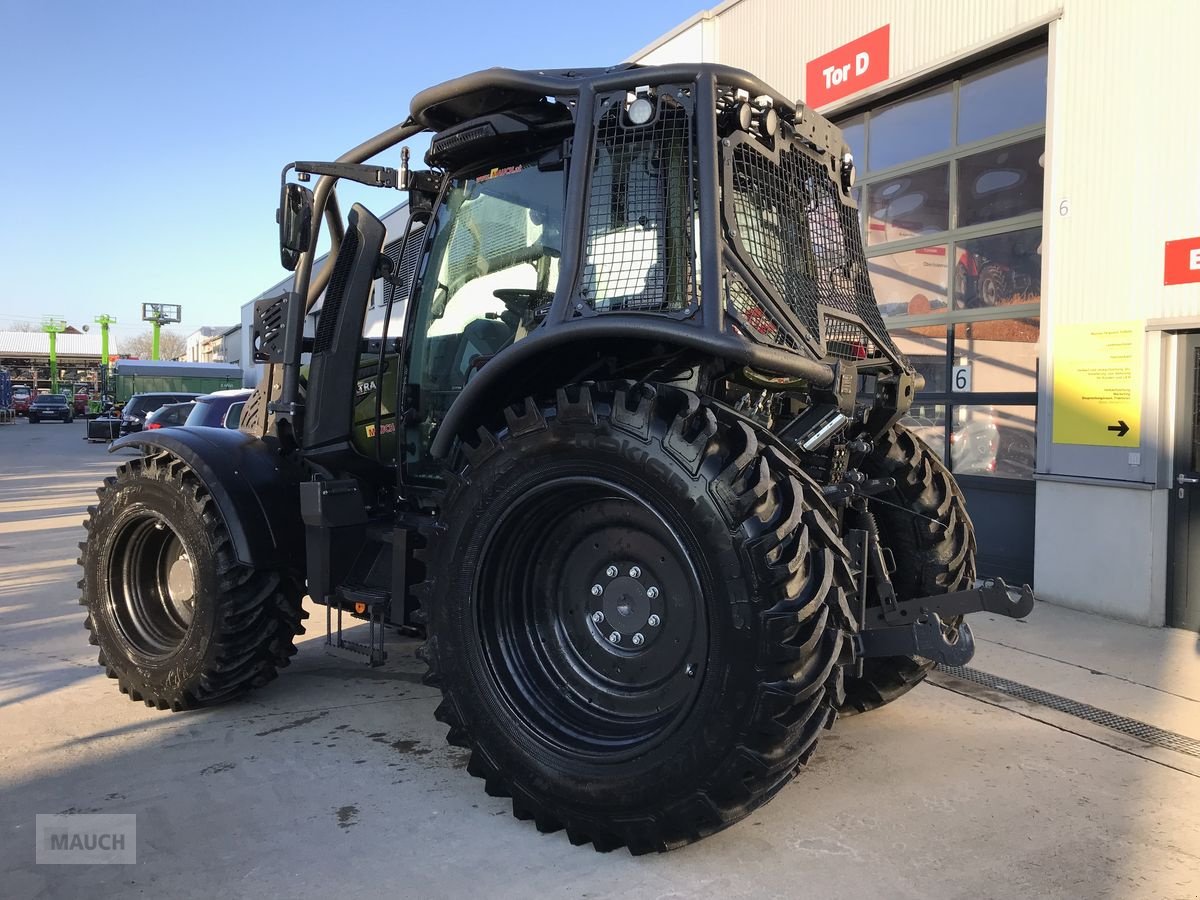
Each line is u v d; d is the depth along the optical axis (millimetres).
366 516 3613
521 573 2875
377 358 3797
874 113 7023
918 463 3463
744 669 2293
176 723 3621
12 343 86062
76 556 7547
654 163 2658
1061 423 5426
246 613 3562
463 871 2457
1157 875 2434
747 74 2703
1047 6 5461
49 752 3309
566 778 2576
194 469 3611
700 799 2367
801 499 2416
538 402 2926
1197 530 4898
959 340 6410
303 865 2486
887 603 2969
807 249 3023
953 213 6410
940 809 2834
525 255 3176
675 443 2414
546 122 3035
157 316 80438
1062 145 5379
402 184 3533
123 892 2348
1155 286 4953
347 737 3465
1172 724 3594
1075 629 4984
